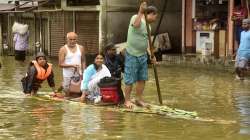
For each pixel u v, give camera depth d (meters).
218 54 25.34
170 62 25.73
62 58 14.79
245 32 19.30
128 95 12.97
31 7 35.00
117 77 14.12
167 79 19.91
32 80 15.28
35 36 35.50
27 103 13.91
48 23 33.91
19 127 10.88
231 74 21.58
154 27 29.31
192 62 24.39
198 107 13.41
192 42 27.02
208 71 22.83
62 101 14.13
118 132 10.36
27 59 31.17
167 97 15.13
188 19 27.14
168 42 28.78
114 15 29.58
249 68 19.77
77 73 14.83
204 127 10.84
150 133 10.28
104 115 12.07
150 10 12.59
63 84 15.03
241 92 16.25
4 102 14.10
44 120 11.58
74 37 14.79
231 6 24.53
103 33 29.39
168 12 29.77
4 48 37.34
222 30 25.11
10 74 21.61
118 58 14.14
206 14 26.47
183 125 11.02
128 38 12.77
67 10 31.64
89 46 30.56
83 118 11.75
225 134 10.22
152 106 13.05
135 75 12.88
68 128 10.73
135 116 11.97
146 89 16.89
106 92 13.35
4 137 10.00
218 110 12.96
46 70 15.30
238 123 11.27
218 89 16.98
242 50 19.34
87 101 13.93
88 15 30.47
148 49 13.96
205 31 26.03
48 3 32.97
